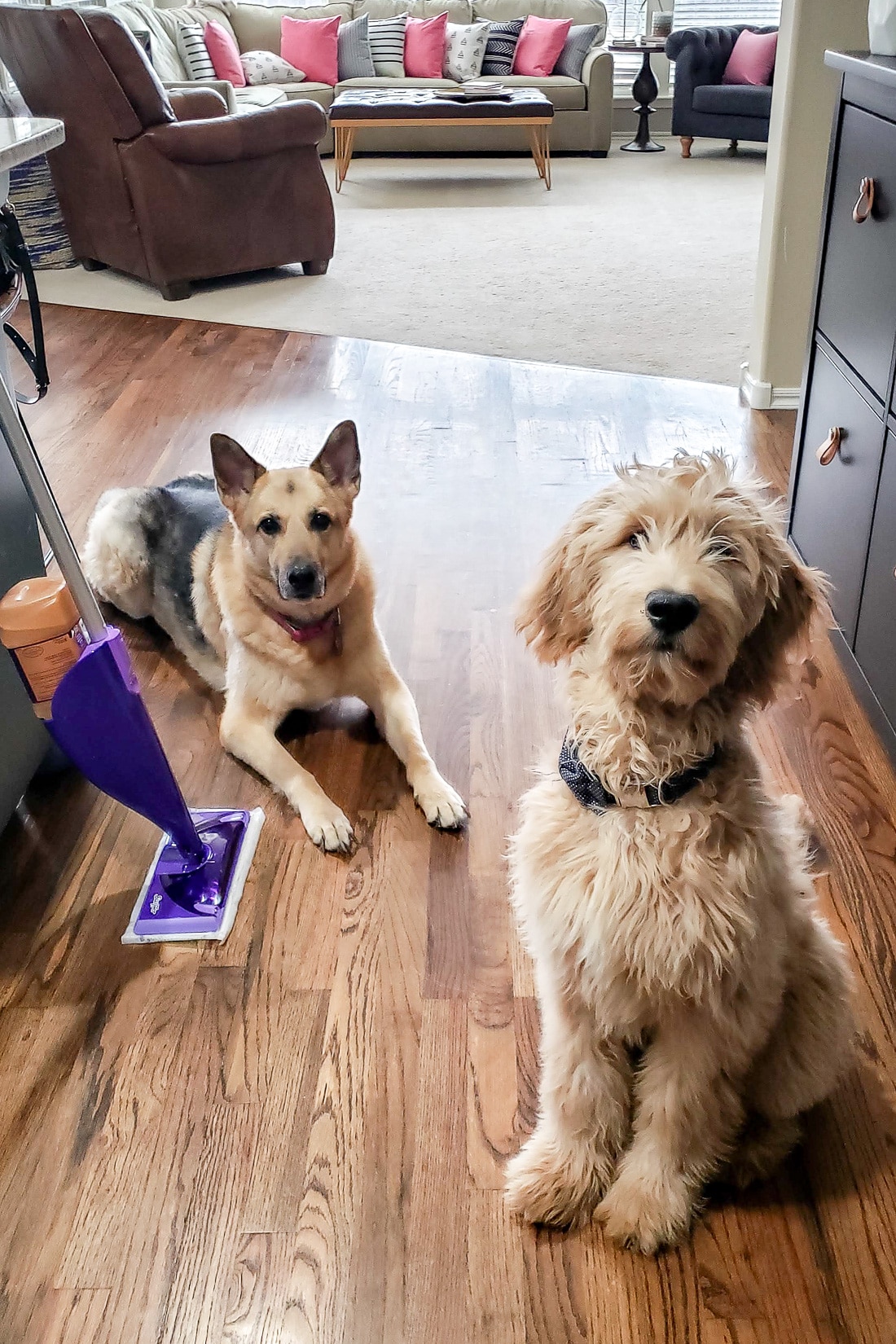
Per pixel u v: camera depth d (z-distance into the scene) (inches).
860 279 87.7
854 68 85.7
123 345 181.0
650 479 48.3
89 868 79.2
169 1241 55.4
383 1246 54.9
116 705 66.3
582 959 50.9
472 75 336.5
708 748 49.8
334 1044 65.4
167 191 197.0
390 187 297.1
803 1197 56.5
